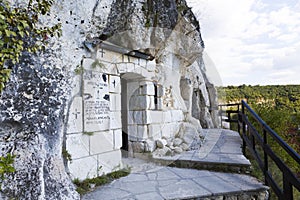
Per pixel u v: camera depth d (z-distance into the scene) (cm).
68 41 204
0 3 130
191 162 312
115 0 266
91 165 265
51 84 170
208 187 229
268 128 225
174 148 400
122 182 258
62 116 193
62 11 197
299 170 425
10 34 135
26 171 148
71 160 239
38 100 160
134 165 333
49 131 175
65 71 191
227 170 287
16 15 138
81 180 248
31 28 149
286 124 513
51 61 171
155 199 201
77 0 219
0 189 134
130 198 206
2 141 142
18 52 137
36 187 151
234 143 421
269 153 220
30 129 158
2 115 138
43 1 162
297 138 522
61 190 177
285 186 186
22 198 143
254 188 223
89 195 216
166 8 358
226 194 214
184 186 234
